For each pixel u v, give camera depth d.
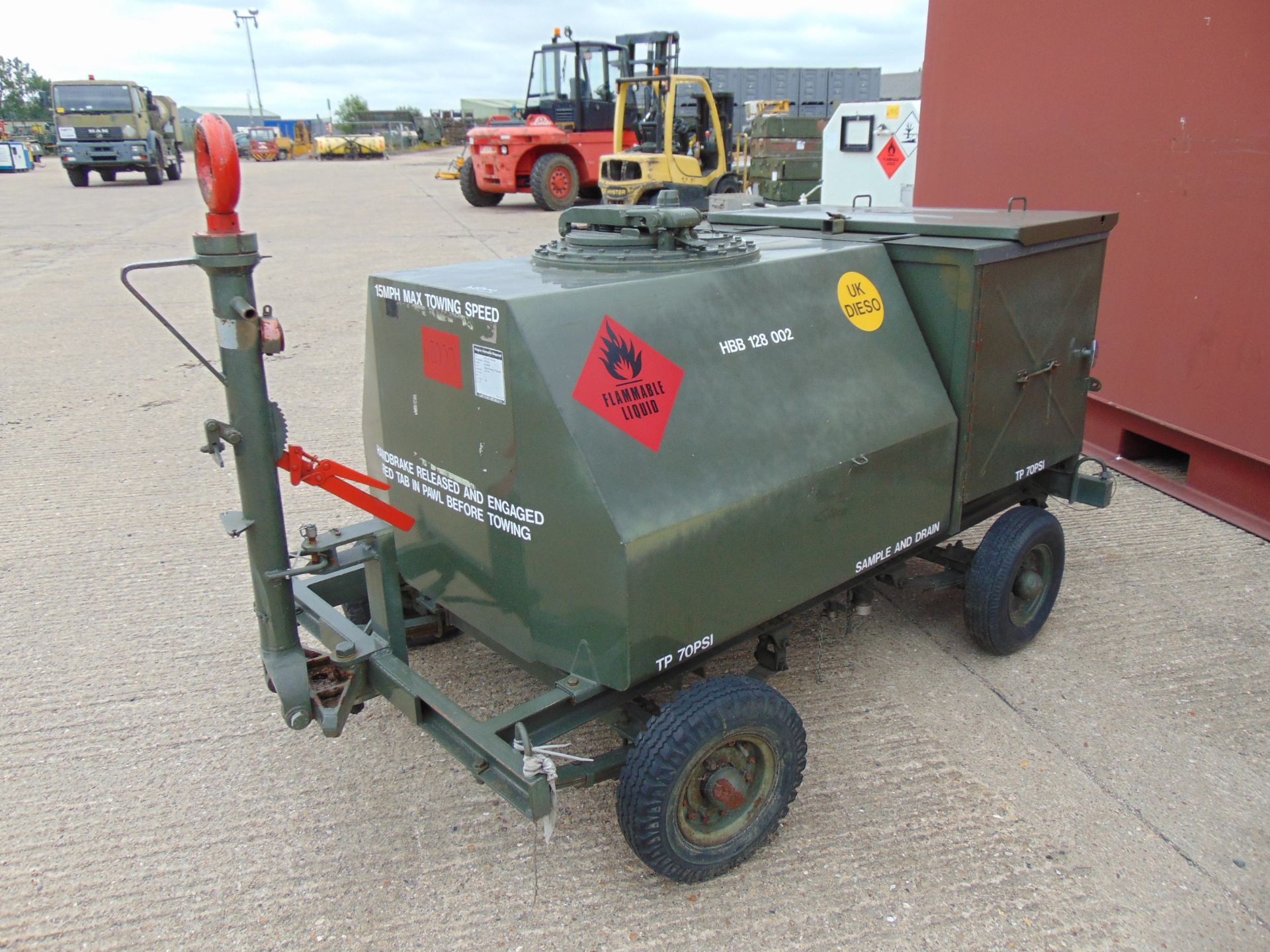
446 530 2.72
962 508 3.34
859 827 2.73
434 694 2.46
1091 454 5.66
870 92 34.22
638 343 2.37
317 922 2.41
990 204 6.27
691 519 2.29
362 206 18.56
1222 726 3.20
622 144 16.41
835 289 2.93
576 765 2.44
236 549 4.46
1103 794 2.87
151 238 13.81
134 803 2.84
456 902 2.47
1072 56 5.39
